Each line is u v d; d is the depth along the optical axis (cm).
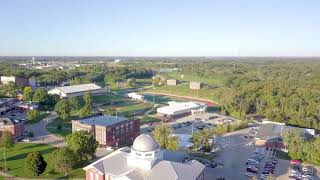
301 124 19962
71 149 12350
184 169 9700
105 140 15362
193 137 15175
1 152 14588
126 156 10369
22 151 14700
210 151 14800
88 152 12888
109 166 10056
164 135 14250
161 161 9869
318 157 13312
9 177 11625
